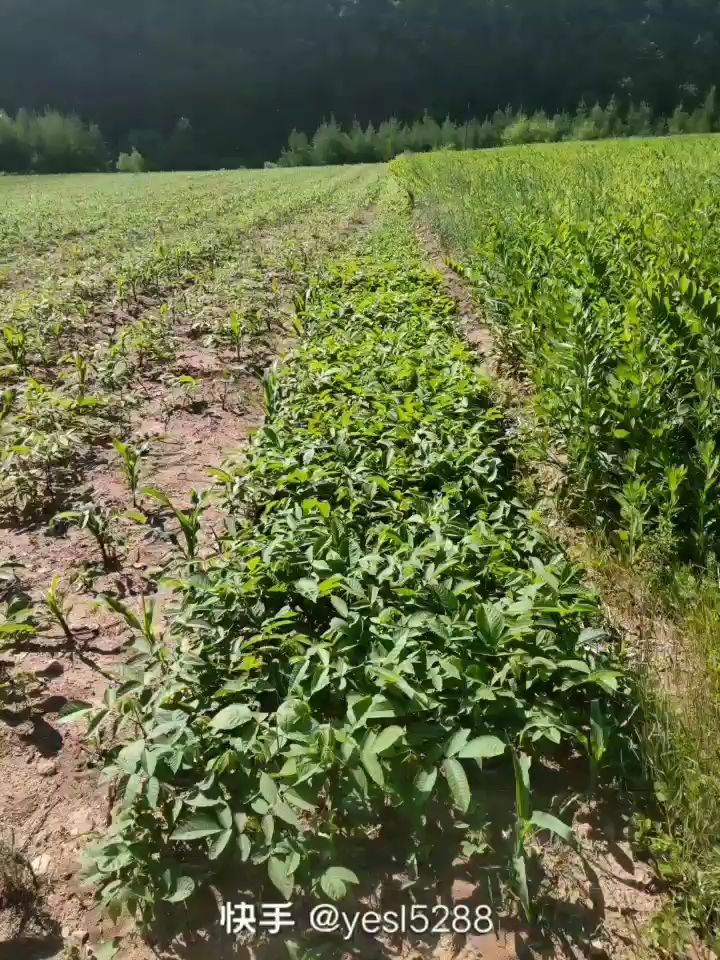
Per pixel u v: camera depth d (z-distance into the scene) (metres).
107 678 3.62
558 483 5.00
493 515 4.30
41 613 4.04
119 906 2.53
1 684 3.55
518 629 3.12
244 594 3.57
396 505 4.36
